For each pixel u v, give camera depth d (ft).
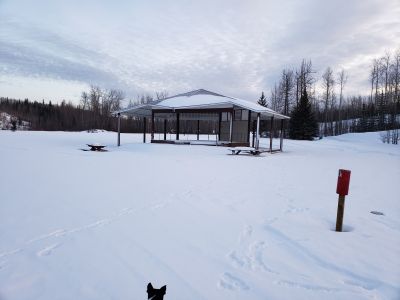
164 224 15.25
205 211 17.81
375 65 170.91
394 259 11.64
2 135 95.04
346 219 16.99
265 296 9.00
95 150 57.06
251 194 22.77
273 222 15.98
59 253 11.58
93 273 10.14
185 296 8.90
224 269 10.64
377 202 21.63
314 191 24.72
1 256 11.23
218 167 38.24
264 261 11.33
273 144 101.35
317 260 11.46
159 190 23.17
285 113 169.89
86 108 235.40
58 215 16.17
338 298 8.93
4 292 8.92
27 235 13.28
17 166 32.73
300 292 9.24
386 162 53.47
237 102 70.08
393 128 130.21
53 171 30.40
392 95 160.15
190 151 59.67
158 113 79.82
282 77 175.63
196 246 12.59
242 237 13.74
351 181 31.40
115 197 20.45
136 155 50.60
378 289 9.43
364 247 12.77
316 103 191.01
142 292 9.08
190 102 75.77
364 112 174.50
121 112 72.28
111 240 12.97
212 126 181.78
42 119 232.53
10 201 18.61
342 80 175.42
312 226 15.51
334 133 177.27
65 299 8.66
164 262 11.06
